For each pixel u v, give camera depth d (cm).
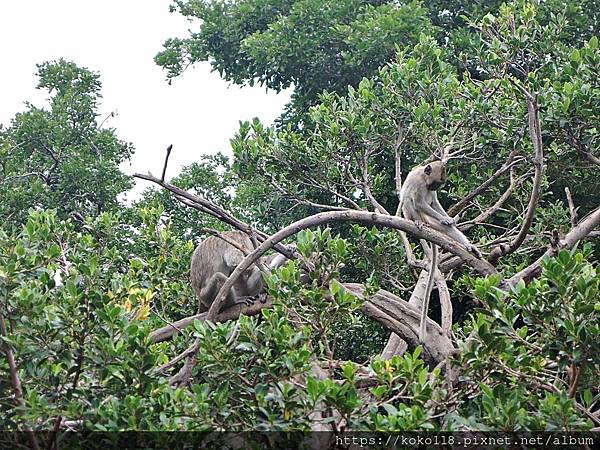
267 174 1459
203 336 819
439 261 1367
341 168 1490
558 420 754
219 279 1208
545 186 1524
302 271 1102
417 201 1290
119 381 823
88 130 2230
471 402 837
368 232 1438
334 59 2219
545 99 1307
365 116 1464
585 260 993
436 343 1154
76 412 775
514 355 848
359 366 959
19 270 907
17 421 816
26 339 829
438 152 1470
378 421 755
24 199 1934
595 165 1362
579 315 801
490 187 1573
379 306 1198
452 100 1474
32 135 2144
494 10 2214
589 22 2059
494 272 1105
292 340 820
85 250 1189
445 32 2273
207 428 766
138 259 1216
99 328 836
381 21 2044
